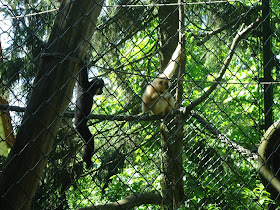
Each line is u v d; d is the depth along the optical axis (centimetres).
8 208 312
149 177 966
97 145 1048
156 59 1265
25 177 316
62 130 907
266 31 673
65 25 325
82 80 444
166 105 856
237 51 1080
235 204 655
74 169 873
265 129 648
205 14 1026
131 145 1034
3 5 276
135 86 1129
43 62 325
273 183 426
